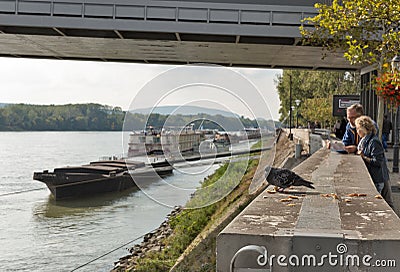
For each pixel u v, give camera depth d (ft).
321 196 14.53
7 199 151.23
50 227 107.14
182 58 119.03
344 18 43.19
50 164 259.80
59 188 145.18
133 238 88.53
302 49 99.09
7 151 354.33
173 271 48.34
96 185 133.90
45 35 94.79
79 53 117.70
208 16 87.04
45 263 81.10
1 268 79.46
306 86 280.10
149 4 86.74
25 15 86.38
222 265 8.70
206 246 47.11
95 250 84.38
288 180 15.48
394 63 39.34
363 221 10.39
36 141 463.01
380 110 52.85
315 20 47.60
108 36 94.43
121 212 108.58
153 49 107.55
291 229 9.11
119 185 126.82
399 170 69.72
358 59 40.86
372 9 40.57
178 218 58.54
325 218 10.50
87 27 86.84
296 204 12.61
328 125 265.34
